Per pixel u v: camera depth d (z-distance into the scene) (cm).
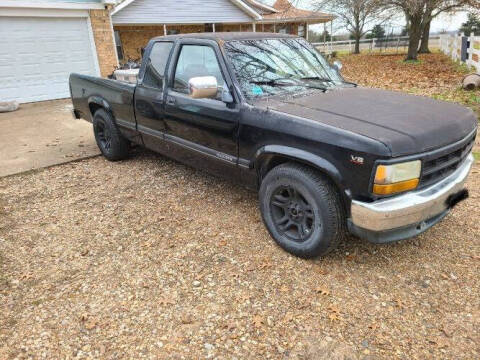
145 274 312
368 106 315
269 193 328
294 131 293
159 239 363
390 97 346
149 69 459
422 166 263
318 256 312
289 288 289
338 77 428
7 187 505
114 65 1314
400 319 257
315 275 303
